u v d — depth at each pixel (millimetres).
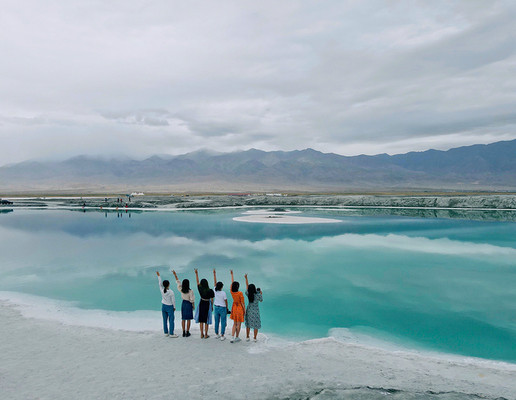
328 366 6824
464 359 8008
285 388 5750
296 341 9047
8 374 6188
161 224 37906
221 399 5379
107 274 16516
